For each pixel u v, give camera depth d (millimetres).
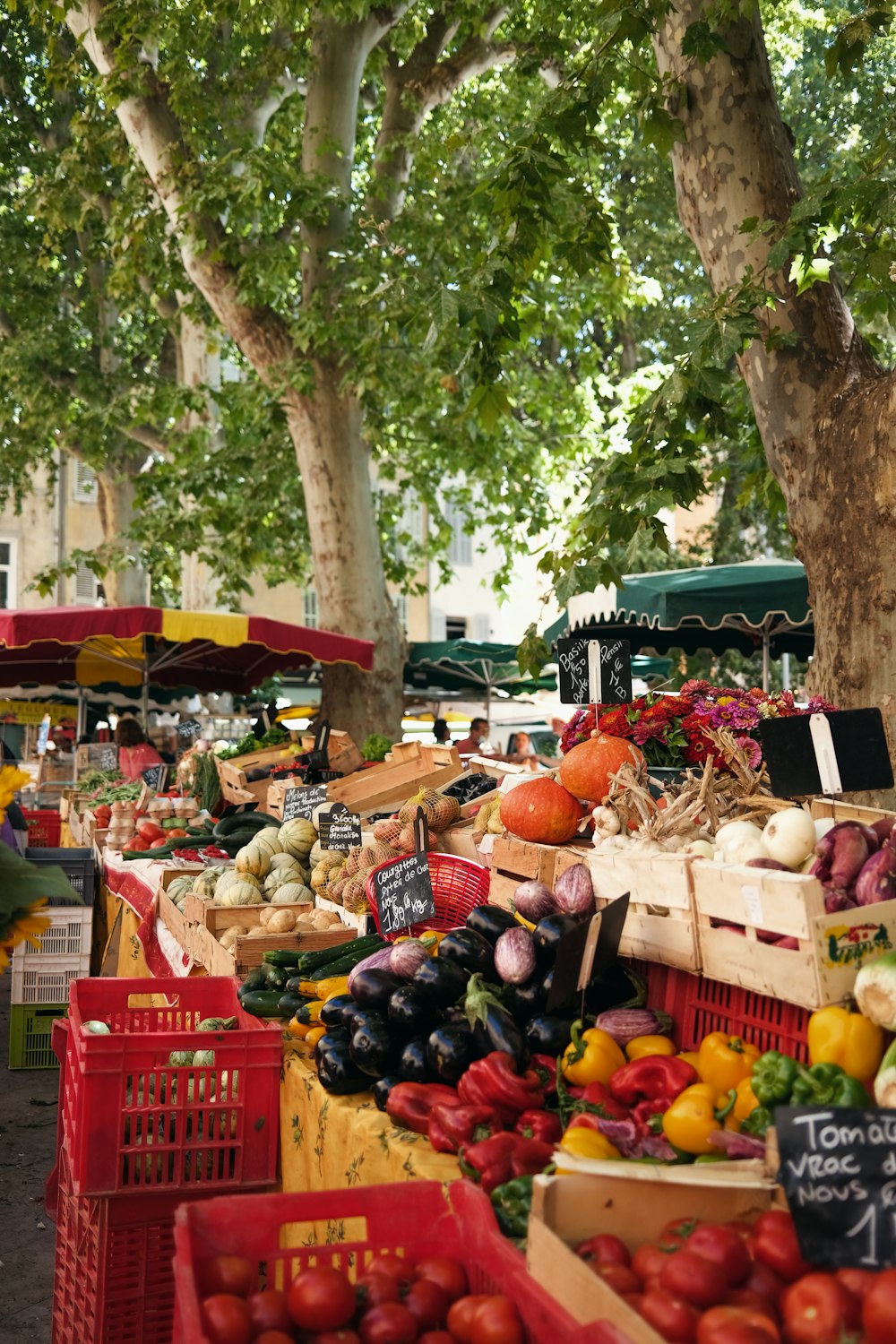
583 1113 2568
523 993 2959
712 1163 2162
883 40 18547
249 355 13016
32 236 19438
